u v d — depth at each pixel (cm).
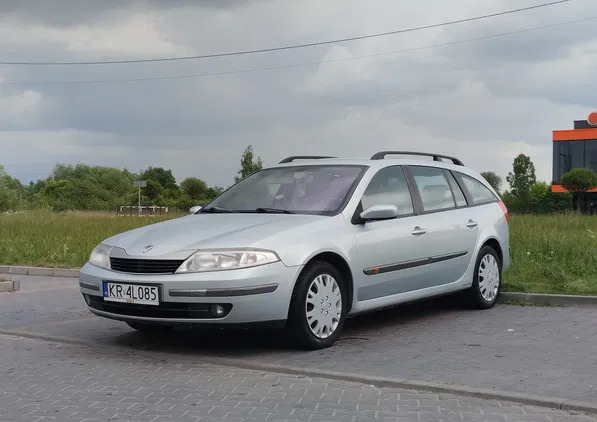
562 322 766
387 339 683
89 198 8988
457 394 497
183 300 584
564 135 5766
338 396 494
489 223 858
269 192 737
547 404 468
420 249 743
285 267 602
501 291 916
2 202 5338
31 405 479
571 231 1378
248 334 714
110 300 618
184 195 7494
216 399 489
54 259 1491
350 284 668
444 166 843
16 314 869
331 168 746
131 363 598
